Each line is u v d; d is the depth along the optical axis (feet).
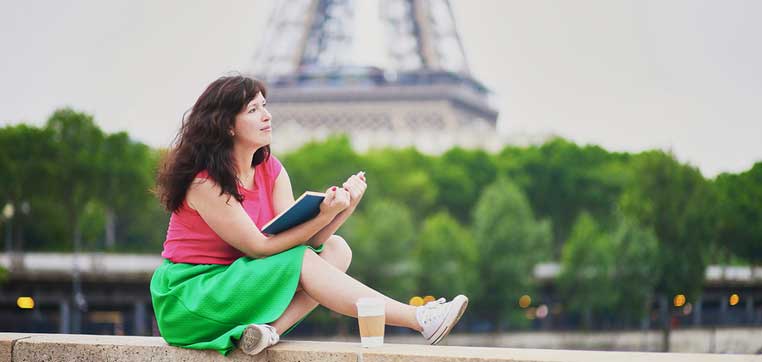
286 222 18.33
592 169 283.79
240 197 18.42
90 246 262.26
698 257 225.35
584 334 233.55
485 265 226.99
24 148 240.12
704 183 231.30
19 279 213.05
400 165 258.37
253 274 18.12
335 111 312.29
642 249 220.64
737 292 239.30
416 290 226.99
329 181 249.34
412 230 232.12
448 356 16.11
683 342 215.92
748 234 238.89
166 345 18.57
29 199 240.73
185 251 19.11
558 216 282.97
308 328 225.76
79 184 243.60
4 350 19.57
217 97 18.69
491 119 345.51
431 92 310.04
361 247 223.92
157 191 19.07
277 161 20.39
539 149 287.28
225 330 18.17
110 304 228.84
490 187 242.78
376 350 16.92
